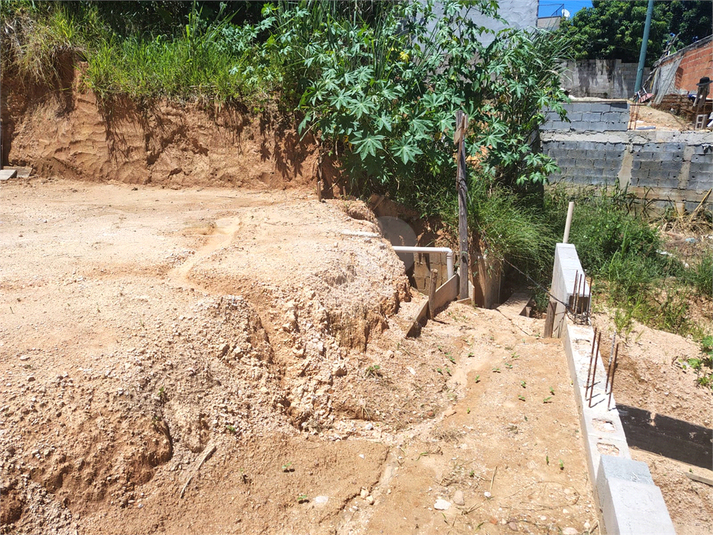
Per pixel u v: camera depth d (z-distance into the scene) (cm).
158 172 912
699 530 530
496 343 612
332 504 349
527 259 912
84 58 927
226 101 889
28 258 508
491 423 446
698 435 671
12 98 936
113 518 295
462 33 899
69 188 888
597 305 892
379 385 476
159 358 368
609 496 307
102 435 312
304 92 816
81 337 370
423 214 834
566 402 466
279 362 449
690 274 1009
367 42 822
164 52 941
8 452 286
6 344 348
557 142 1320
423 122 775
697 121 1645
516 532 335
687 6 2552
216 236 627
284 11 916
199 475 332
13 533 269
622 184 1305
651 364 734
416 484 379
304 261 541
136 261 513
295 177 867
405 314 599
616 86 2503
